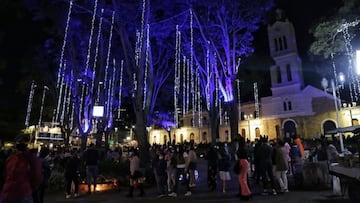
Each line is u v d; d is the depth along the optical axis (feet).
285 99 169.78
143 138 56.39
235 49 88.58
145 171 51.39
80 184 47.21
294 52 169.07
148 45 61.67
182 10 82.69
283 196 35.32
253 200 33.55
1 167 20.07
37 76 84.53
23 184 17.12
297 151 53.62
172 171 41.09
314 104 160.25
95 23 73.87
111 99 86.12
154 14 72.13
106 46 80.74
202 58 99.35
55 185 46.83
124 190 46.39
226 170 40.81
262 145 38.93
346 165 29.32
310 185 39.68
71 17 70.95
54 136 137.28
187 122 221.66
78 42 75.25
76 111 73.97
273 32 178.09
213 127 99.45
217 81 93.45
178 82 102.83
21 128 95.20
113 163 53.93
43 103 102.78
